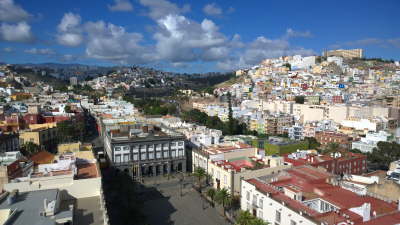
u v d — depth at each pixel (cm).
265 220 8300
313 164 11888
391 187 8131
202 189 12056
